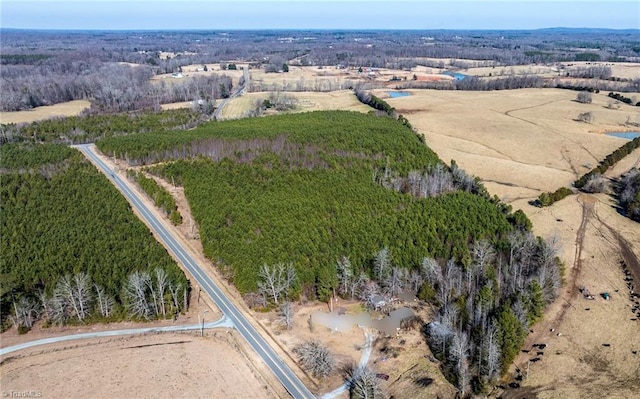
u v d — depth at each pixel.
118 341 95.25
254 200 137.12
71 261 110.00
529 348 94.88
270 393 82.25
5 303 99.25
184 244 128.75
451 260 112.88
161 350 92.38
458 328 96.25
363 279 109.62
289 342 95.12
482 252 114.69
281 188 146.50
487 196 154.75
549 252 115.81
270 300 107.06
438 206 137.25
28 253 113.06
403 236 121.94
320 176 154.75
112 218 128.62
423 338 97.81
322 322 101.38
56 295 98.75
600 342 95.88
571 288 113.81
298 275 108.75
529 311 99.69
